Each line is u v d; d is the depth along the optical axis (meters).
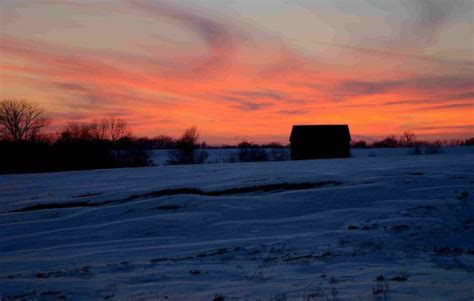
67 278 14.23
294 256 16.42
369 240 18.91
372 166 44.88
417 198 27.31
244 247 19.06
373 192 30.02
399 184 31.33
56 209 35.41
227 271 14.15
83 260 18.88
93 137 85.88
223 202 31.84
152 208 32.50
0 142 84.44
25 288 12.91
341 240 19.19
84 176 59.50
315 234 20.80
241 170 52.50
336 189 31.70
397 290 9.99
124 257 19.05
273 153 86.75
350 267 13.87
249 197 32.47
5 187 52.56
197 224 27.06
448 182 30.64
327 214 26.09
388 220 22.66
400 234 19.77
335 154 75.06
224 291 11.21
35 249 23.97
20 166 81.00
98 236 26.31
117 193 39.81
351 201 28.77
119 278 13.78
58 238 26.47
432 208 24.44
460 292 9.66
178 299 10.60
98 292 11.92
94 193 42.12
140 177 53.56
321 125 77.25
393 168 39.28
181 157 86.88
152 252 19.80
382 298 9.30
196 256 17.83
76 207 35.84
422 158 56.22
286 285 11.54
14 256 21.78
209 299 10.41
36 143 84.94
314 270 13.70
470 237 18.95
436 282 10.88
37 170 81.38
